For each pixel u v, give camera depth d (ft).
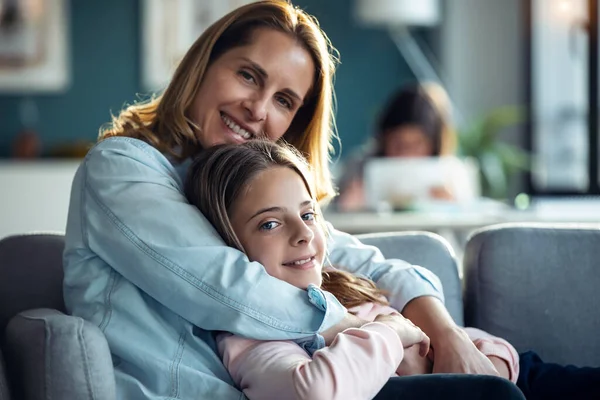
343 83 26.48
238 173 6.75
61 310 7.81
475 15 24.62
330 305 6.51
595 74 22.88
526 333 8.13
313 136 8.02
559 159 23.65
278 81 7.59
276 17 7.63
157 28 25.54
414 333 6.54
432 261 8.32
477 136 23.73
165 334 6.59
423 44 26.43
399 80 26.50
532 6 23.91
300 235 6.61
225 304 6.37
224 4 25.67
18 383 6.29
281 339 6.43
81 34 25.48
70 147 24.67
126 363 6.57
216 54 7.63
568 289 8.20
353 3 26.37
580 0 23.09
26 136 24.64
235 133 7.65
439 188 16.22
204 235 6.57
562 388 7.08
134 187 6.79
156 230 6.58
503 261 8.19
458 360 6.82
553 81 23.68
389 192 16.14
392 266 7.68
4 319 7.70
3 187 22.94
